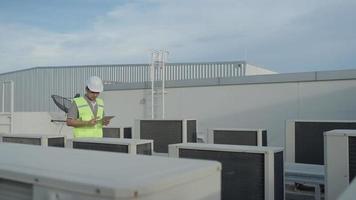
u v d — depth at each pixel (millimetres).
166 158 1951
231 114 12477
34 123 15727
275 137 11664
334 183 3076
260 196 3055
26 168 1642
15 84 24812
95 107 5391
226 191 3189
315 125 6539
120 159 1905
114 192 1307
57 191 1447
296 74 11438
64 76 23422
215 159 3221
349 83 10688
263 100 11945
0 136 5090
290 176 5691
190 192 1594
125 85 14703
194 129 7266
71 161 1829
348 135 3012
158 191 1407
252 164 3084
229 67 17609
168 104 13664
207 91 12953
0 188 1663
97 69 22531
